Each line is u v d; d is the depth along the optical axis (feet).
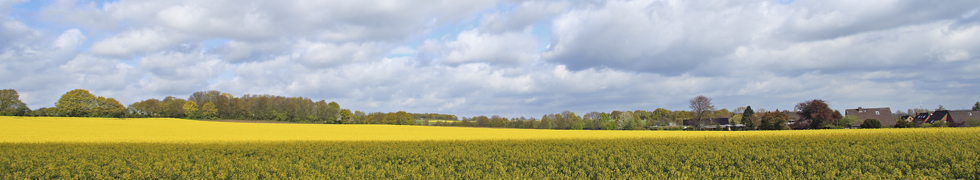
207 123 205.87
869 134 101.55
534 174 49.44
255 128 170.19
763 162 58.54
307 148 82.79
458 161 66.08
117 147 81.51
